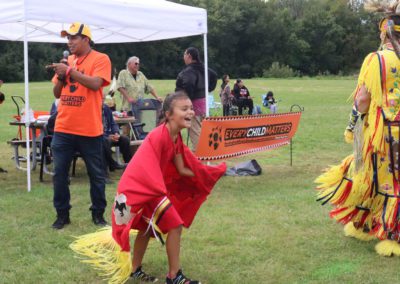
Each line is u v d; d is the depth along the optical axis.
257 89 35.16
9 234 4.98
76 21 6.46
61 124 5.01
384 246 4.38
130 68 9.41
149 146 3.49
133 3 6.96
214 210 5.80
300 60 80.69
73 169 7.86
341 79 60.56
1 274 4.00
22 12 6.16
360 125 4.39
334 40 80.69
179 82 7.63
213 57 76.88
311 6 85.44
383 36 4.41
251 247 4.58
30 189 6.85
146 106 9.24
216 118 6.71
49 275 3.98
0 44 57.75
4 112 18.80
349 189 4.53
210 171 3.79
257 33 78.25
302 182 7.31
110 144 7.71
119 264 3.55
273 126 7.71
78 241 3.98
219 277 3.92
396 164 4.30
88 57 5.05
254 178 7.67
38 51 59.25
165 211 3.46
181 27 7.52
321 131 13.56
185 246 4.60
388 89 4.24
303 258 4.31
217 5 75.81
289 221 5.34
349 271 4.03
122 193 3.44
